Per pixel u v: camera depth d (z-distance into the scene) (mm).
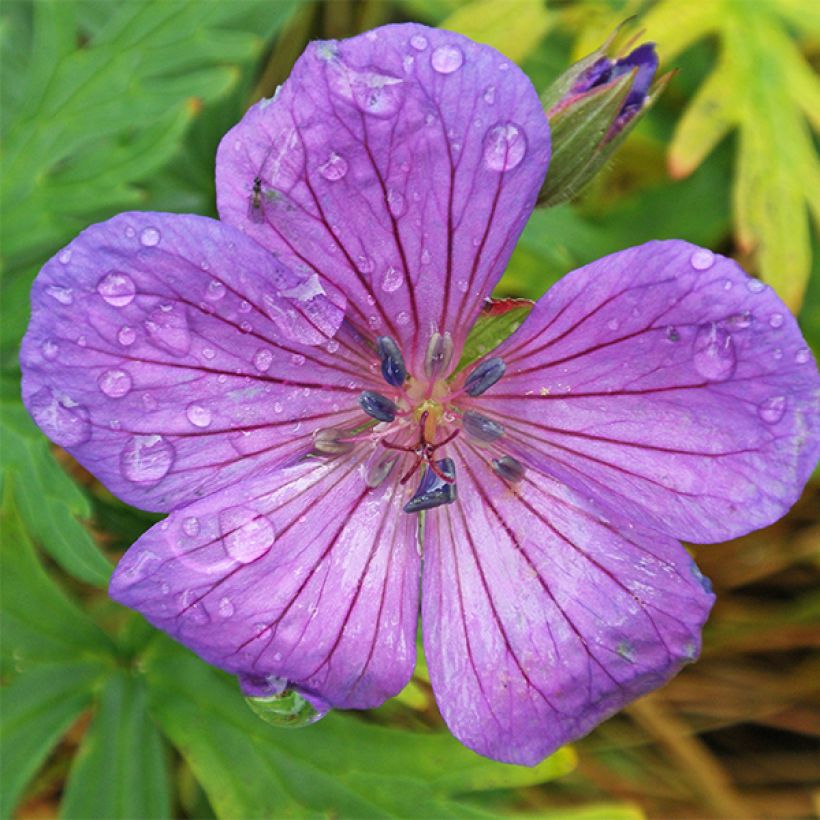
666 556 67
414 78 61
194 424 66
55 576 95
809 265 96
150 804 81
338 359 70
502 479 72
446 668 69
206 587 65
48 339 62
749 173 97
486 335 72
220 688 83
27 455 83
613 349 66
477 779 81
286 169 63
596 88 74
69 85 92
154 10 92
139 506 65
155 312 63
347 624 69
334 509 70
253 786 81
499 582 70
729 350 63
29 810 96
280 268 64
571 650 68
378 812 80
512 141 63
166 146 90
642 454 67
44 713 81
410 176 64
